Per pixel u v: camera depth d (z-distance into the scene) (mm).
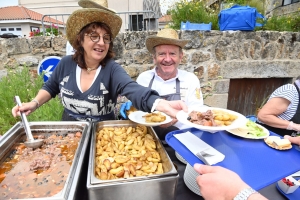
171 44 1855
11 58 2783
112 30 1516
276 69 3420
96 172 925
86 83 1531
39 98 1614
